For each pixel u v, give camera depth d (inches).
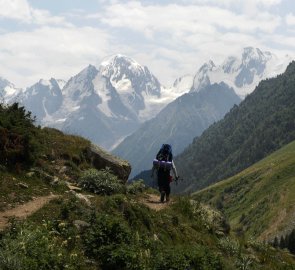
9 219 470.6
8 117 720.3
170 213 657.0
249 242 770.2
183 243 584.4
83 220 492.7
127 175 890.1
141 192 811.4
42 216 498.0
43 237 417.1
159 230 571.8
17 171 649.0
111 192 700.7
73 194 614.5
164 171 730.2
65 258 406.0
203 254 514.6
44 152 766.5
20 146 682.2
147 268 430.9
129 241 465.1
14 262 360.5
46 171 706.8
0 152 650.8
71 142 856.3
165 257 464.4
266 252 753.6
